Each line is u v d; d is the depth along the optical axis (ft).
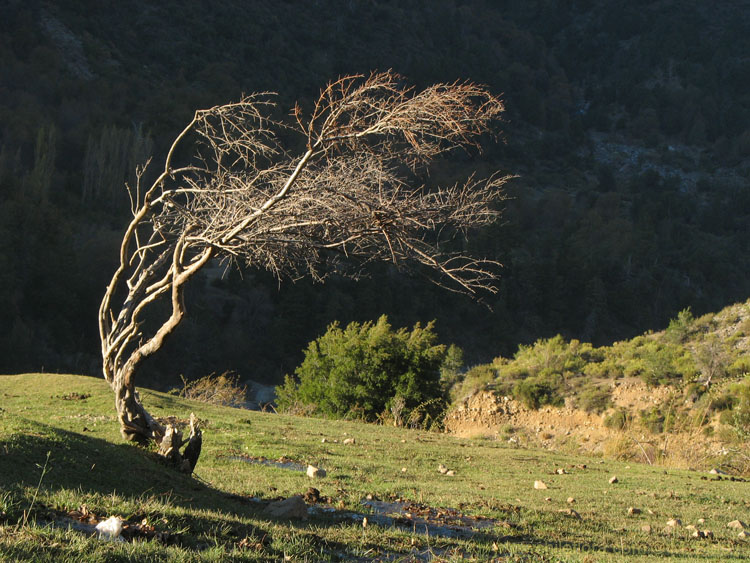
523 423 141.90
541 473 54.95
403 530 26.71
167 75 615.98
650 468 65.31
